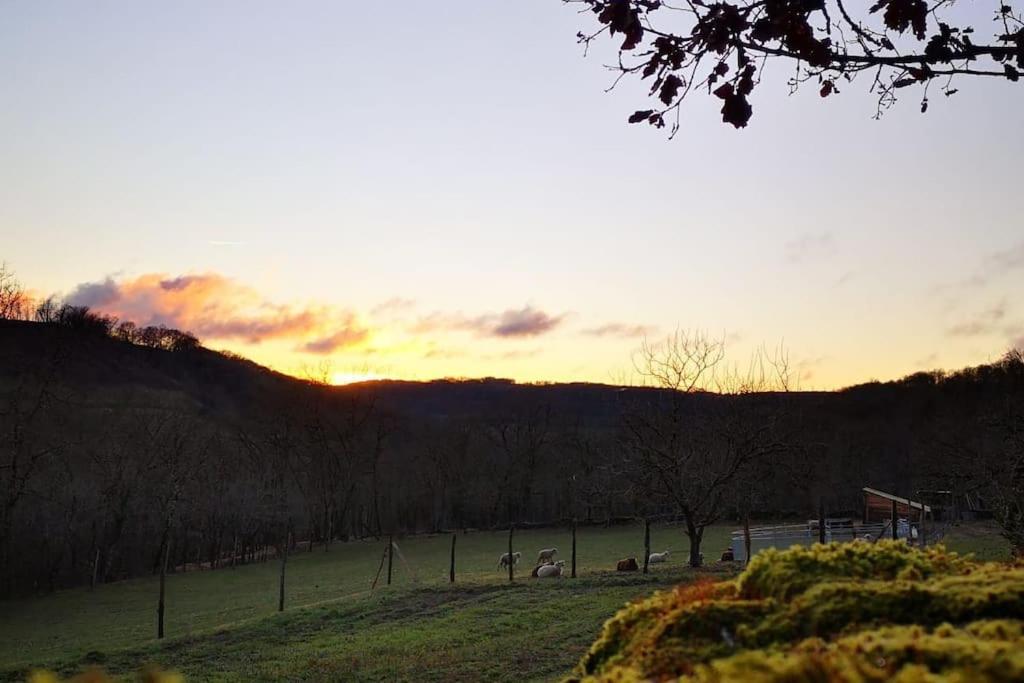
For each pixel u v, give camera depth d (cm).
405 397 11494
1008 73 482
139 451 7300
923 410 7262
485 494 9494
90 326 11519
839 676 273
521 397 10094
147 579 6269
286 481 9069
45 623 4166
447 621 2502
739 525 6425
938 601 354
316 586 4691
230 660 2198
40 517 6562
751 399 3606
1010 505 2234
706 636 374
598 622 2261
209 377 11869
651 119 454
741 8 431
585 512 8825
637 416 3506
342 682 1792
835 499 7050
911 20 462
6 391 6906
